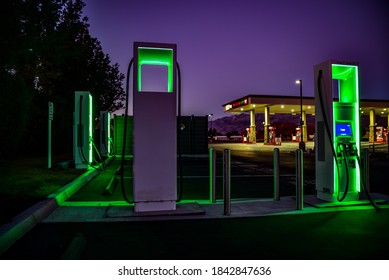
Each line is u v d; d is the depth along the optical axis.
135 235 5.21
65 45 21.14
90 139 13.84
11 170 12.14
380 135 50.47
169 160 6.61
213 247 4.69
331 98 7.45
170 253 4.46
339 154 7.54
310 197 8.18
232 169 16.05
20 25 14.05
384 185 10.91
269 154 28.56
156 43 6.49
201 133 24.47
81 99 13.75
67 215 6.38
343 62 7.54
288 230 5.50
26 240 4.92
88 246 4.71
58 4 16.42
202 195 9.13
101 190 9.58
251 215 6.48
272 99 45.31
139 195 6.47
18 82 15.91
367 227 5.68
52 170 12.63
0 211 5.98
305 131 55.62
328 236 5.18
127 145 24.64
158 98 6.59
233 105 52.97
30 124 21.48
